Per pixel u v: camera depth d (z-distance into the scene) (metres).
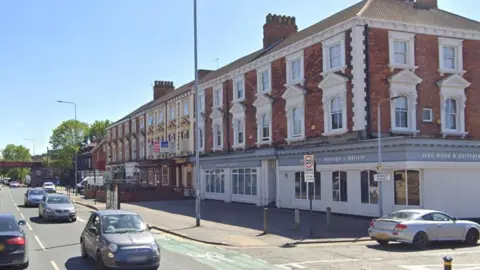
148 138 60.31
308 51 29.78
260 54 37.59
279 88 32.59
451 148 23.33
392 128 26.23
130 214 13.88
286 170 30.55
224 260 14.42
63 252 15.94
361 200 24.94
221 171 40.25
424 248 16.64
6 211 34.62
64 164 99.62
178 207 34.97
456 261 14.09
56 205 27.12
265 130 34.44
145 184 49.03
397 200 23.50
